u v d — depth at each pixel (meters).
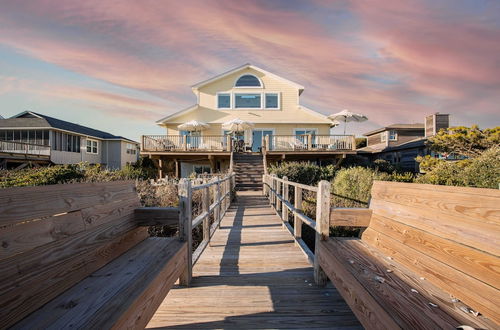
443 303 1.23
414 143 17.00
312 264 2.88
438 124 17.22
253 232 4.45
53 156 18.83
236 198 8.81
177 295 2.17
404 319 1.08
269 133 16.92
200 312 1.92
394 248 1.88
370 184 6.74
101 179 9.58
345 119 15.44
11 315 0.99
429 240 1.59
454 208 1.48
